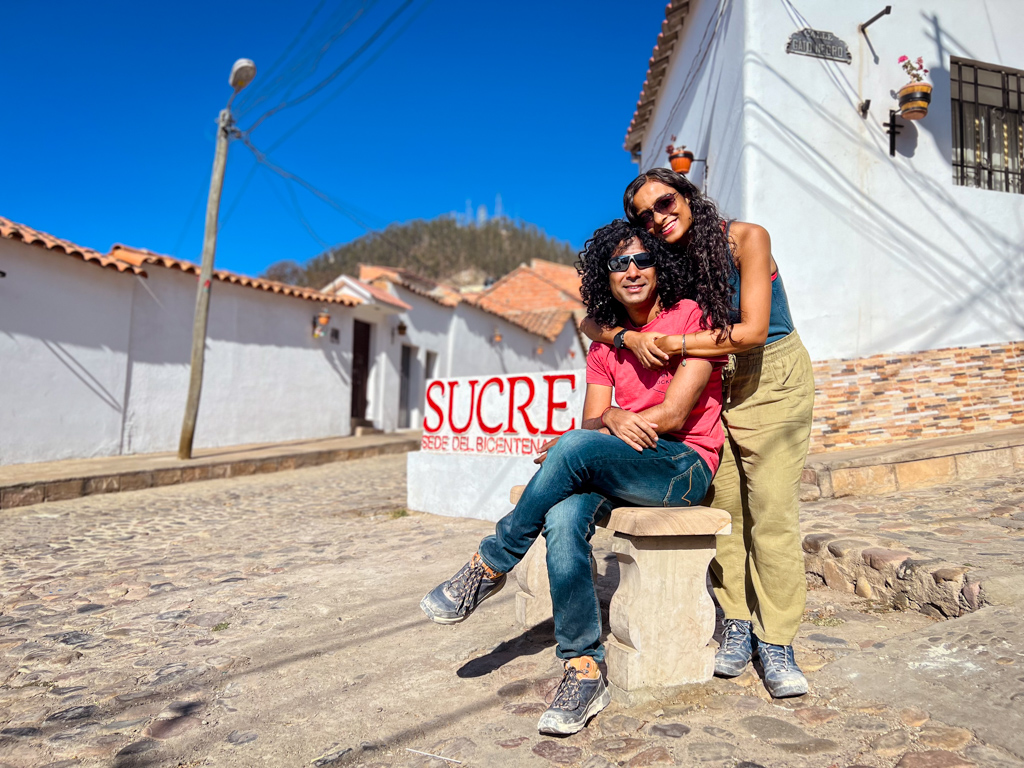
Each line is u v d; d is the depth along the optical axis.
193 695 2.51
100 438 10.62
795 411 2.28
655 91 9.41
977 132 6.64
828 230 5.93
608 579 3.57
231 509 7.17
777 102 5.91
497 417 5.74
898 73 6.12
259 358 13.30
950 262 6.16
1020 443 5.00
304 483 9.22
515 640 2.85
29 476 8.17
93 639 3.18
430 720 2.21
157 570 4.49
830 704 2.10
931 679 2.10
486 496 5.73
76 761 2.06
